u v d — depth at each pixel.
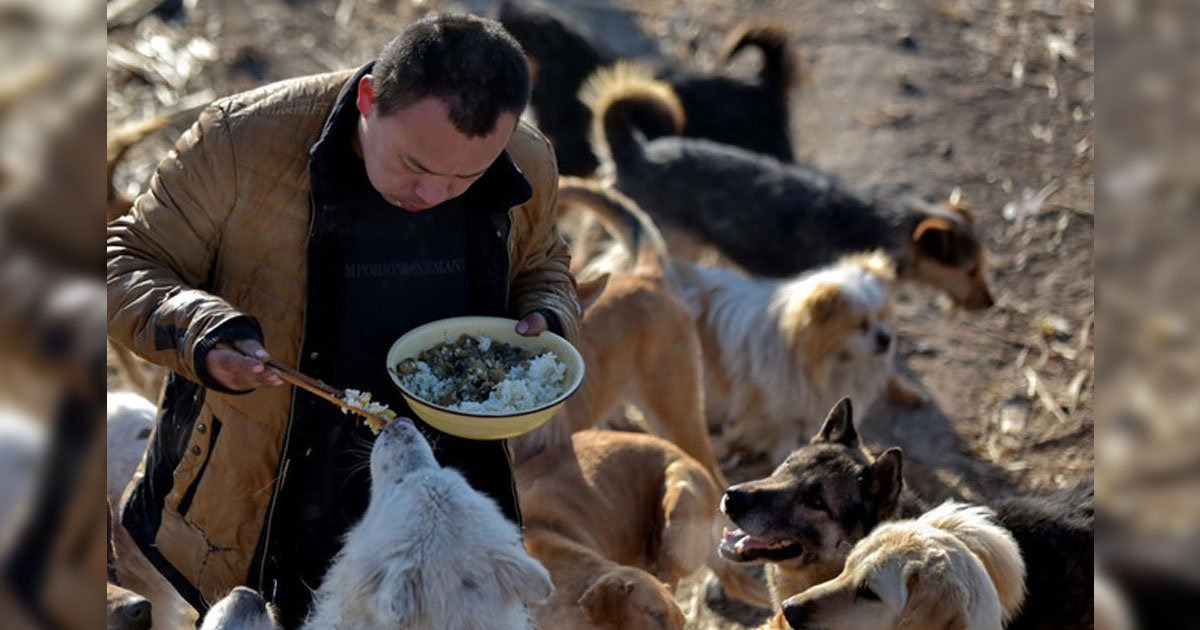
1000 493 7.52
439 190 3.32
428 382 3.56
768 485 5.09
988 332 8.98
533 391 3.59
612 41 12.67
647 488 6.00
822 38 12.84
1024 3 13.49
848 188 9.02
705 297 8.22
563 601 5.07
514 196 3.57
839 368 7.83
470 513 3.56
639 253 7.05
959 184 10.49
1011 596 4.33
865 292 7.70
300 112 3.46
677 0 13.75
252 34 12.05
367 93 3.28
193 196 3.45
